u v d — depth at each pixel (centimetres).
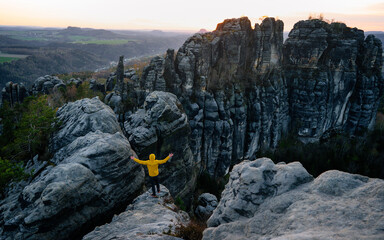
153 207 1543
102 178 1897
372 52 11500
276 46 10044
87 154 1934
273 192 905
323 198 733
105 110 3016
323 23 11012
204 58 7825
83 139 2372
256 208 887
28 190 1619
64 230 1599
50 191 1554
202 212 5606
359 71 11794
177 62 7662
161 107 4538
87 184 1750
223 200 1060
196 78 7869
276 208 794
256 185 941
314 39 10712
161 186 1827
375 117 13000
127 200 2075
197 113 7744
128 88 6762
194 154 7831
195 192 7625
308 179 900
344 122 12375
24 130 2911
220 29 9238
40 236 1495
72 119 3045
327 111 11369
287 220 683
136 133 4266
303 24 11244
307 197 764
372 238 477
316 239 512
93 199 1781
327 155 10731
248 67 9644
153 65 7031
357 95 11838
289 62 11631
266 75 9906
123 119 6328
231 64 8775
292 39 11500
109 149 1997
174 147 4944
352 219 581
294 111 11569
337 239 499
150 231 1138
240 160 9481
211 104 7906
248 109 9475
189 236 1095
